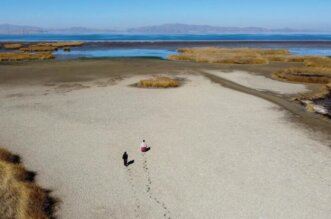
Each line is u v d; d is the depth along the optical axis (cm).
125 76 5678
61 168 2206
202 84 4975
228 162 2286
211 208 1748
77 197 1852
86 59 8306
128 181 2034
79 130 2934
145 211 1722
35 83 5044
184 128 2983
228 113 3447
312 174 2112
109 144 2616
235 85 4906
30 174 2122
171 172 2147
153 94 4303
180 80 5322
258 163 2269
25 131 2909
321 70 6006
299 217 1673
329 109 3619
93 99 4038
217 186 1966
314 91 4531
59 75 5766
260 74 5891
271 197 1850
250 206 1766
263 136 2781
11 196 1792
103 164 2267
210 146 2566
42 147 2558
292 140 2695
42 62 7556
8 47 12288
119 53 10662
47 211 1711
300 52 11300
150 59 8381
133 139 2717
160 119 3244
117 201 1812
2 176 1981
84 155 2411
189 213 1706
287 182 2011
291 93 4412
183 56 8350
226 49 11219
